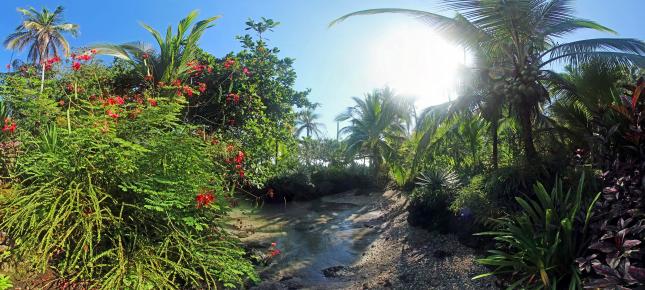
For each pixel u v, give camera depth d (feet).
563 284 14.55
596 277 13.37
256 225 41.04
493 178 24.18
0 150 13.33
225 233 15.61
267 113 30.71
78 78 20.31
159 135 13.71
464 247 24.99
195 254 12.91
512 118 32.07
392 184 74.59
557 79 27.20
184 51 26.37
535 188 17.47
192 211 13.93
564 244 14.76
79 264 11.62
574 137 28.45
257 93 29.81
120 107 13.96
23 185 12.78
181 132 14.08
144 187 12.14
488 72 29.81
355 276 24.17
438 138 38.06
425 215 32.45
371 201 63.10
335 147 117.80
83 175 12.00
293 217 48.03
